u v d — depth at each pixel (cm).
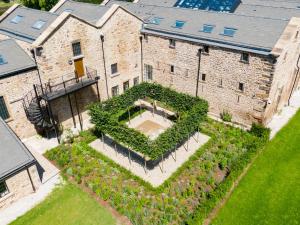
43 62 2586
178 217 1986
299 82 3697
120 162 2519
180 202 2092
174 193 2191
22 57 2650
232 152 2545
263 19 2759
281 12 3406
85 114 3169
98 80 3145
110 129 2469
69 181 2306
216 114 3186
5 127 2159
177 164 2481
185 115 2677
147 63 3550
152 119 3180
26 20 3009
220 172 2377
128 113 3262
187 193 2156
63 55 2719
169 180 2297
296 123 3019
